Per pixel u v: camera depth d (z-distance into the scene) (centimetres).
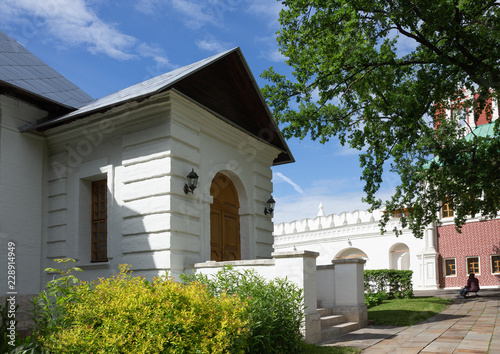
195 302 513
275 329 630
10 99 1045
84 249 1047
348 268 1043
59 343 457
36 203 1077
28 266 1035
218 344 476
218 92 1145
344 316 1009
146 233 933
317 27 1420
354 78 1558
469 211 1770
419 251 2492
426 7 1205
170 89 913
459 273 2395
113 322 472
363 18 1365
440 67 1402
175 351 459
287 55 1549
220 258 1125
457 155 1539
